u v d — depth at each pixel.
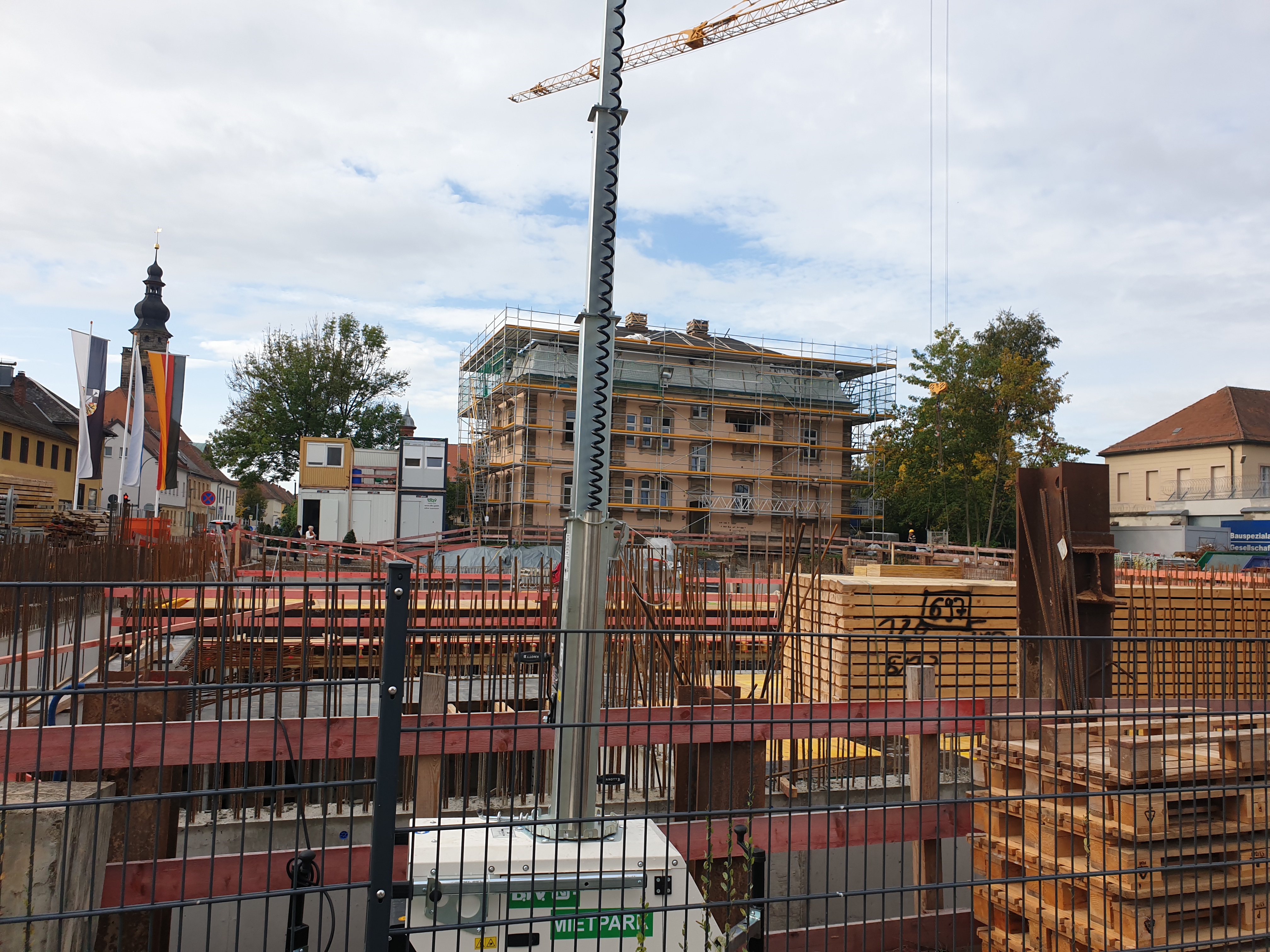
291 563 17.05
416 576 7.72
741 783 5.37
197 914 5.69
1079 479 6.72
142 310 71.00
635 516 49.22
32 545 12.17
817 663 9.23
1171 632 9.36
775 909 6.61
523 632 3.34
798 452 51.84
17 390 49.59
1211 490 53.22
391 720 2.87
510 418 51.75
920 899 4.55
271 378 60.88
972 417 46.44
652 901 3.63
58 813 3.49
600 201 4.13
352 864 4.51
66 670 8.93
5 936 3.32
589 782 3.84
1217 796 4.23
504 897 3.48
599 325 4.13
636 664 7.37
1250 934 4.11
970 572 20.50
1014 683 9.05
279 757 4.73
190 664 8.02
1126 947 3.97
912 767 5.71
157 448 59.19
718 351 51.88
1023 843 4.28
